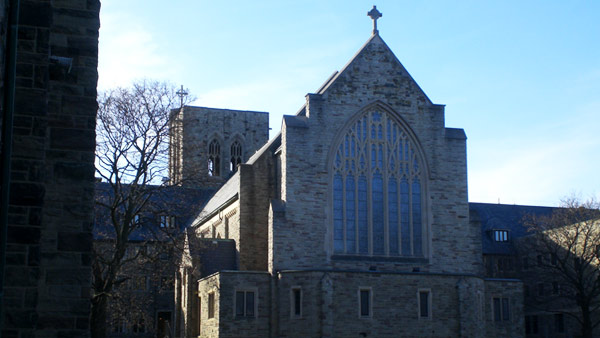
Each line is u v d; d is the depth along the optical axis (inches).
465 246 2810.0
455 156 2861.7
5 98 698.8
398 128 2824.8
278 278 2591.0
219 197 3496.6
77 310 1027.9
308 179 2682.1
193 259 2824.8
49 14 834.8
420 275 2625.5
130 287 2979.8
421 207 2797.7
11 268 783.7
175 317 3270.2
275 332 2568.9
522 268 3821.4
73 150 1082.7
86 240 1054.4
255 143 4367.6
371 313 2544.3
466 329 2623.0
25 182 802.2
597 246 3169.3
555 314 3595.0
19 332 777.6
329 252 2657.5
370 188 2746.1
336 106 2755.9
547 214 4180.6
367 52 2824.8
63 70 982.4
